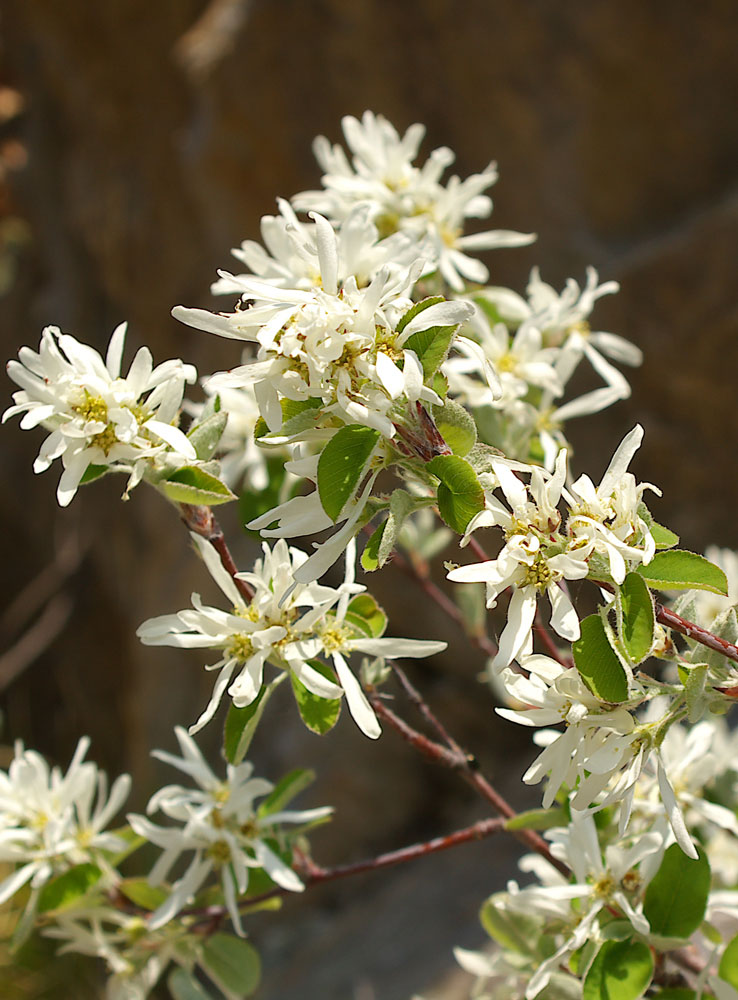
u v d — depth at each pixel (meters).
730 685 0.33
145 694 1.02
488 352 0.43
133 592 1.09
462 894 0.76
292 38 0.85
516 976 0.41
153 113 1.03
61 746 1.25
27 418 0.34
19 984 0.88
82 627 1.24
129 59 1.04
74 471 0.34
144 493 1.05
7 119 1.22
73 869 0.43
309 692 0.36
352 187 0.43
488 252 0.79
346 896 0.84
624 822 0.33
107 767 1.21
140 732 1.02
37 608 1.28
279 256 0.40
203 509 0.37
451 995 0.65
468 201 0.44
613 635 0.31
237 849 0.41
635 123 0.75
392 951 0.74
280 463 0.45
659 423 0.72
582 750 0.33
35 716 1.27
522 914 0.40
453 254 0.43
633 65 0.74
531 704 0.33
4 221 1.23
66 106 1.16
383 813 0.84
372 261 0.34
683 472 0.72
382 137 0.44
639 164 0.75
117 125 1.07
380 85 0.82
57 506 1.24
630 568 0.32
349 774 0.85
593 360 0.44
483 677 0.47
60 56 1.10
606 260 0.74
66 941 0.91
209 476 0.35
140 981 0.43
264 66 0.86
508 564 0.31
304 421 0.32
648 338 0.72
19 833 0.43
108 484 1.15
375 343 0.31
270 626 0.36
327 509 0.31
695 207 0.74
